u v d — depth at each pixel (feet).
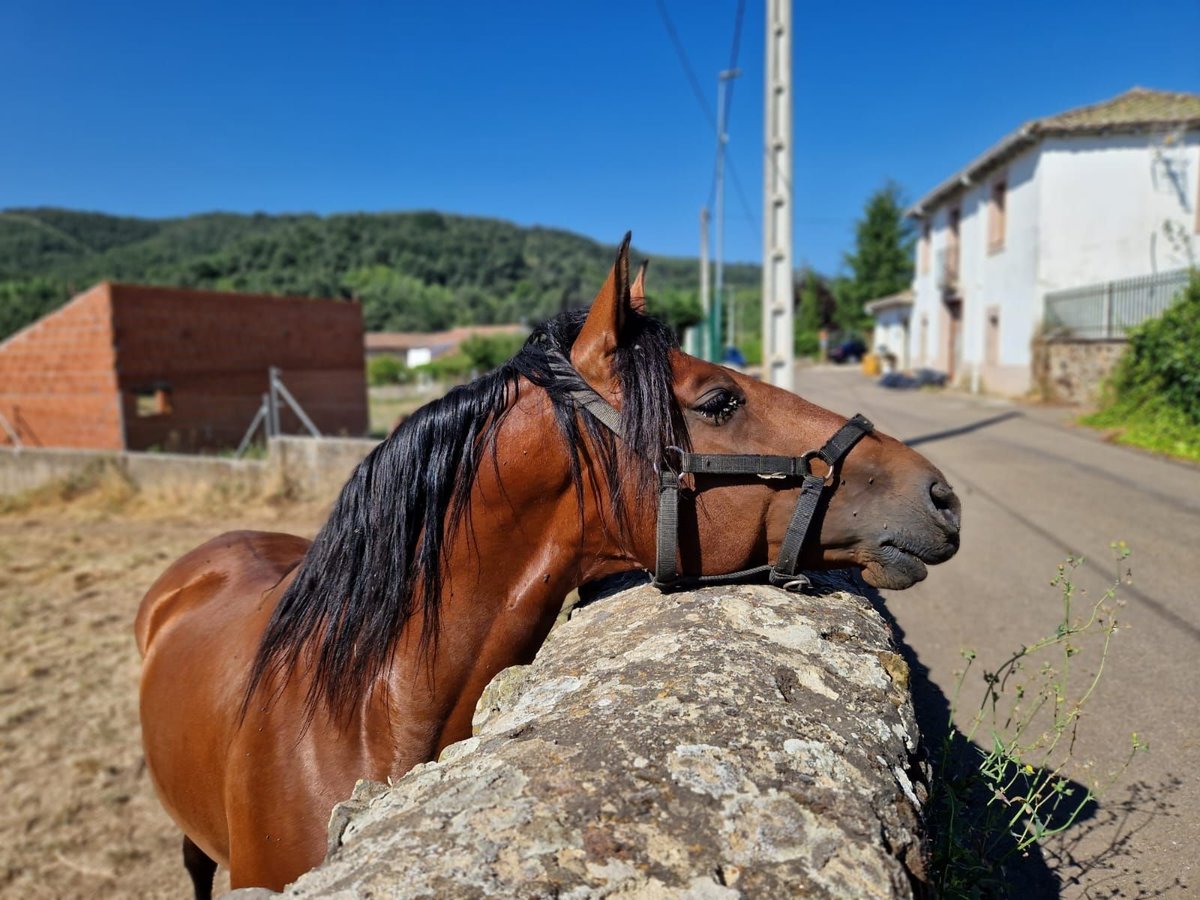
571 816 3.36
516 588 6.21
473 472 6.11
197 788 7.30
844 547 5.95
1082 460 29.37
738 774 3.59
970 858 5.57
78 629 23.43
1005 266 62.39
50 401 55.93
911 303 94.38
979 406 53.36
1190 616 13.39
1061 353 54.19
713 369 6.08
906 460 5.89
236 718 6.72
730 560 5.95
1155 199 54.85
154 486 41.96
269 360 64.18
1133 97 61.36
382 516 6.20
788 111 27.32
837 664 4.95
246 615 7.82
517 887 3.06
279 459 40.65
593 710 4.22
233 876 6.44
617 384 5.89
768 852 3.25
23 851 13.41
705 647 4.82
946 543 5.76
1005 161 61.82
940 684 11.51
